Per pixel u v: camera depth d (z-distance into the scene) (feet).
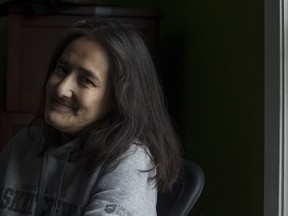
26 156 4.46
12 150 4.58
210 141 6.73
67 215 3.95
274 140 4.90
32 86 7.13
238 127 5.84
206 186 6.84
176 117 8.13
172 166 4.26
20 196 4.31
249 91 5.56
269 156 4.98
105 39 3.92
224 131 6.26
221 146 6.35
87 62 3.88
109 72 3.93
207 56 6.88
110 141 3.90
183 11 7.89
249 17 5.58
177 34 8.15
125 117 3.97
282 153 4.84
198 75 7.23
